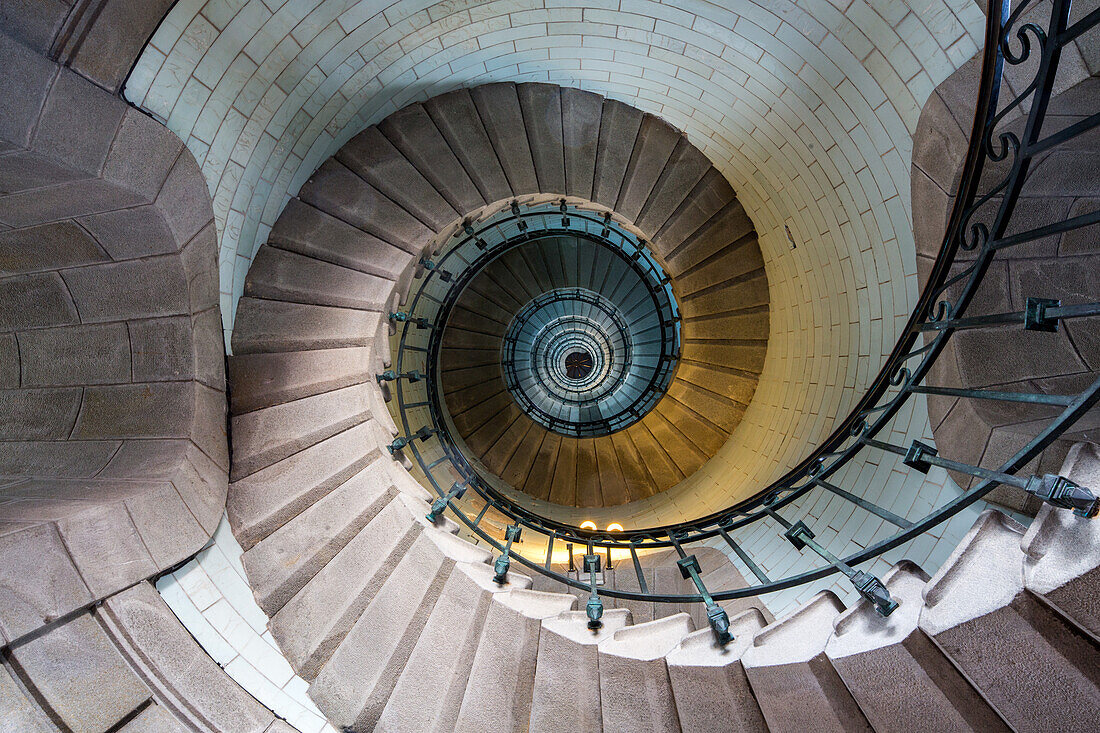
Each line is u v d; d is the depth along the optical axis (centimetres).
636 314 1015
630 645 289
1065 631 152
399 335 692
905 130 358
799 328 607
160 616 270
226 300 379
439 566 359
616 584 548
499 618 323
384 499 378
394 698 311
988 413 319
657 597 326
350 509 368
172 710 259
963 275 280
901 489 386
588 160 541
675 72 484
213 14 294
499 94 510
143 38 259
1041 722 162
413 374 656
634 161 572
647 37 455
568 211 723
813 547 288
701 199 620
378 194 455
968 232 332
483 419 940
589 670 293
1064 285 332
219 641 296
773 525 522
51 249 290
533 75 516
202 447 338
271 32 334
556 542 668
